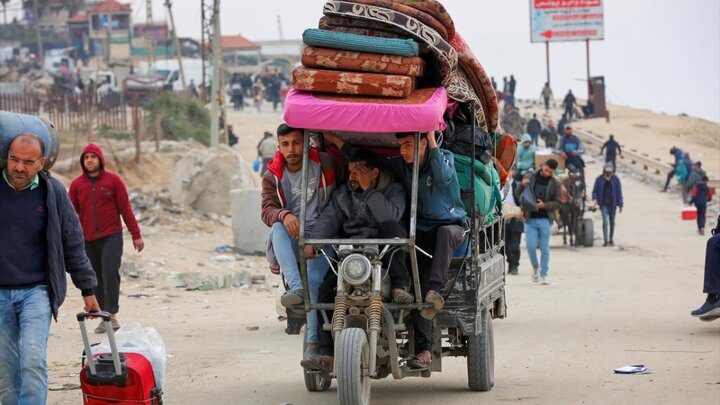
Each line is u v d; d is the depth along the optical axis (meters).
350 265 12.41
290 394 15.01
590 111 118.44
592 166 82.19
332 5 13.03
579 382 15.85
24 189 11.58
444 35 13.27
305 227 13.37
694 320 23.00
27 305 11.45
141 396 11.30
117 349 11.43
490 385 15.35
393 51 12.66
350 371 12.21
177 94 86.94
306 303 13.08
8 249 11.47
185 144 67.50
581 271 34.91
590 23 120.12
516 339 20.45
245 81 137.00
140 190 46.44
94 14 178.88
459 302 13.57
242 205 36.62
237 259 35.53
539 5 121.00
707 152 95.62
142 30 183.00
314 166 13.42
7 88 108.06
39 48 172.75
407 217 13.43
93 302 12.18
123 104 70.44
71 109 68.19
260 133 94.44
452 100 14.07
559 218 44.44
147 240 36.38
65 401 14.41
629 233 51.09
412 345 13.77
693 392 14.89
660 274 33.84
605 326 22.12
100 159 20.17
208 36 91.00
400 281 13.16
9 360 11.54
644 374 16.50
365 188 13.19
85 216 20.17
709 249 20.94
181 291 28.62
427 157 13.10
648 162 80.50
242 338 20.61
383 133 13.17
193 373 16.77
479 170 14.11
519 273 34.28
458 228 13.34
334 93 12.80
